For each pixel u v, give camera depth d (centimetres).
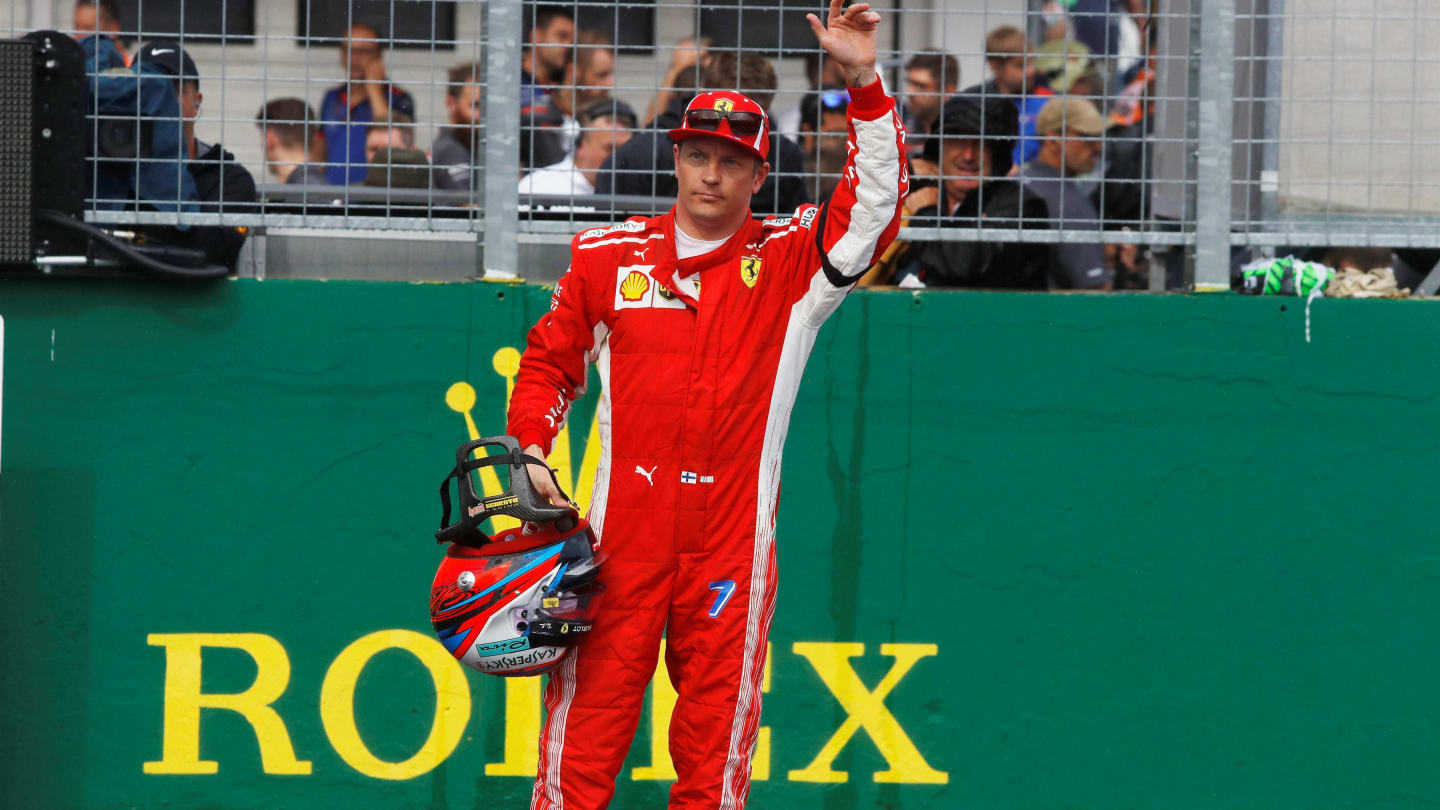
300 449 1198
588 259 948
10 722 1184
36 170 1138
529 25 1505
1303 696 1218
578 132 1495
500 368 1207
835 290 930
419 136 1727
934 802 1216
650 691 1202
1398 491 1216
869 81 871
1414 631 1217
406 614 1205
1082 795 1220
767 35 1548
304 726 1201
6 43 1116
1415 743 1216
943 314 1211
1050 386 1217
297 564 1200
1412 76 1233
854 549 1212
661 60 1543
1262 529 1217
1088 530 1216
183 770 1194
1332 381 1216
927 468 1216
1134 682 1220
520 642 909
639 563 945
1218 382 1216
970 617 1217
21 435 1181
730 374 936
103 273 1181
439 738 1202
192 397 1192
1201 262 1227
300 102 1770
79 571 1188
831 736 1212
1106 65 1245
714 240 948
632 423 943
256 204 1227
